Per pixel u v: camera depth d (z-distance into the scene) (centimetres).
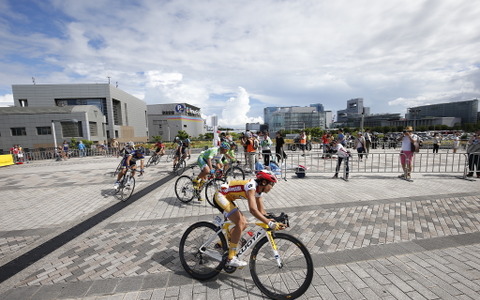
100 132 4006
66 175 1023
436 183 702
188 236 287
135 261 310
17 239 393
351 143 2175
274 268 251
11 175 1080
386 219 429
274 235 244
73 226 442
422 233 372
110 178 927
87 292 248
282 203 532
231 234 260
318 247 332
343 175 780
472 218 429
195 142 2803
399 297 231
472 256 304
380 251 319
